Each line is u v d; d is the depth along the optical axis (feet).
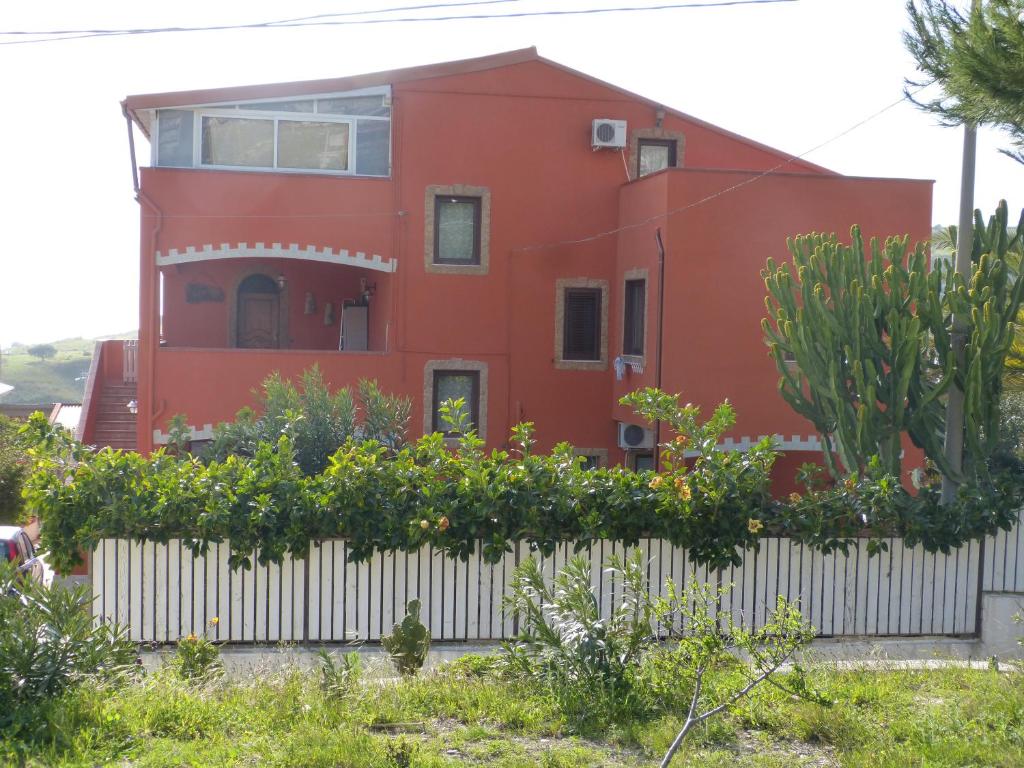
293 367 66.95
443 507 37.68
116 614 37.45
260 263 80.84
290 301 81.20
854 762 23.25
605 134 69.51
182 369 65.36
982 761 23.54
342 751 22.74
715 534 38.99
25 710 24.13
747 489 39.27
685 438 40.57
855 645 39.11
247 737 24.12
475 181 69.56
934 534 40.04
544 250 70.33
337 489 37.50
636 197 66.69
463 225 70.13
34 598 27.30
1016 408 59.21
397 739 24.49
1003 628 40.22
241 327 80.84
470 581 38.52
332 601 38.14
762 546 39.65
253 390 64.08
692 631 28.53
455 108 69.36
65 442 38.52
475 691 28.22
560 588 30.96
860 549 40.32
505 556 38.60
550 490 38.58
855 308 42.39
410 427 68.90
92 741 22.94
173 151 66.18
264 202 66.90
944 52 32.04
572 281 70.38
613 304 70.79
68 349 428.56
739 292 61.11
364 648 37.91
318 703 26.55
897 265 42.80
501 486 37.88
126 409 80.59
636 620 29.19
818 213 61.67
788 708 26.99
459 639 38.45
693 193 60.70
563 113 70.59
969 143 41.78
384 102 68.49
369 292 77.05
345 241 68.03
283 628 37.96
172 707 25.46
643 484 38.88
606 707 26.55
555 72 70.44
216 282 80.23
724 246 61.00
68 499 37.42
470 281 69.72
